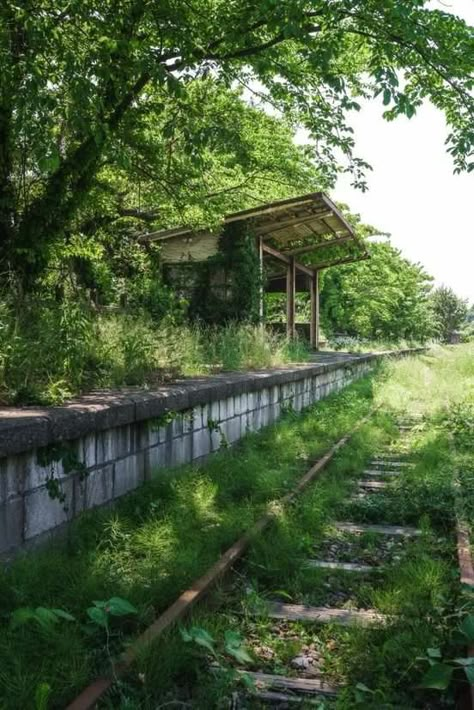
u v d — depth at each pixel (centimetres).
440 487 786
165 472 733
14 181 1023
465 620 387
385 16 862
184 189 1322
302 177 1862
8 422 491
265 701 359
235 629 430
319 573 531
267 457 954
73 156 992
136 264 1888
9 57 723
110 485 638
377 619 447
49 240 1020
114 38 821
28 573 464
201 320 1870
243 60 1052
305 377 1468
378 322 5250
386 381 2322
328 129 1079
